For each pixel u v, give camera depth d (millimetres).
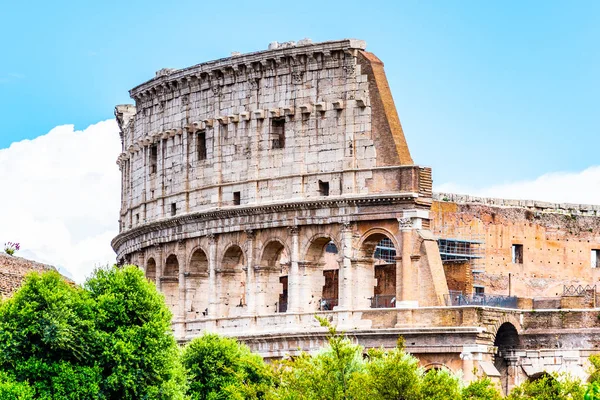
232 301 159625
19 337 115750
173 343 123375
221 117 160125
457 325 139375
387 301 152250
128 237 174875
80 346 117625
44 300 117625
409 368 109750
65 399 115562
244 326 155375
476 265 181125
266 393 115062
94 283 124812
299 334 148500
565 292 179625
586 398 87188
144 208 171000
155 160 171625
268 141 156125
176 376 124500
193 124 163625
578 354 143000
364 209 147875
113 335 120125
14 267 146875
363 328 144875
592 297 180250
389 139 147875
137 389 119500
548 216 187125
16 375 115250
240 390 119812
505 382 144125
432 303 142750
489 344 139375
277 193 154375
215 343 138000
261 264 155625
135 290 123312
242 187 157625
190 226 162625
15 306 116875
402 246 145000
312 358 120062
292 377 115625
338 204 149125
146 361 120062
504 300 153750
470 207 181125
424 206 146500
